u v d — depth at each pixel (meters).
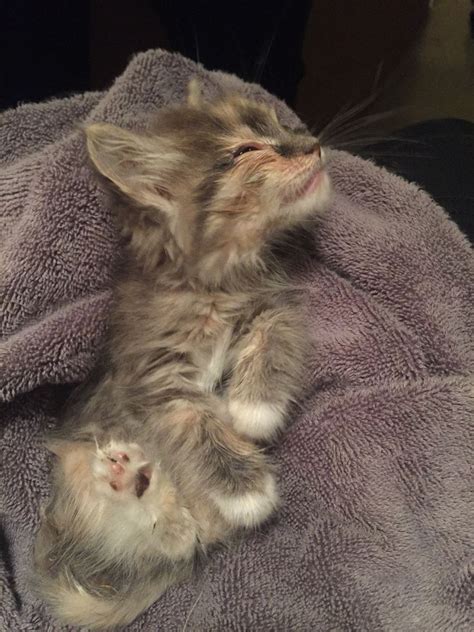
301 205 0.26
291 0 0.38
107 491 0.27
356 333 0.29
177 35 0.39
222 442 0.26
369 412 0.28
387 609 0.26
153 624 0.27
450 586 0.26
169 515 0.27
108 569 0.28
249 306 0.28
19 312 0.26
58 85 0.38
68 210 0.27
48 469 0.28
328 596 0.27
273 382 0.27
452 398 0.27
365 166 0.30
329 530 0.28
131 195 0.25
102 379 0.28
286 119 0.32
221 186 0.26
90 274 0.28
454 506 0.27
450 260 0.29
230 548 0.28
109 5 0.42
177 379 0.27
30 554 0.28
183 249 0.26
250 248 0.27
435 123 0.38
